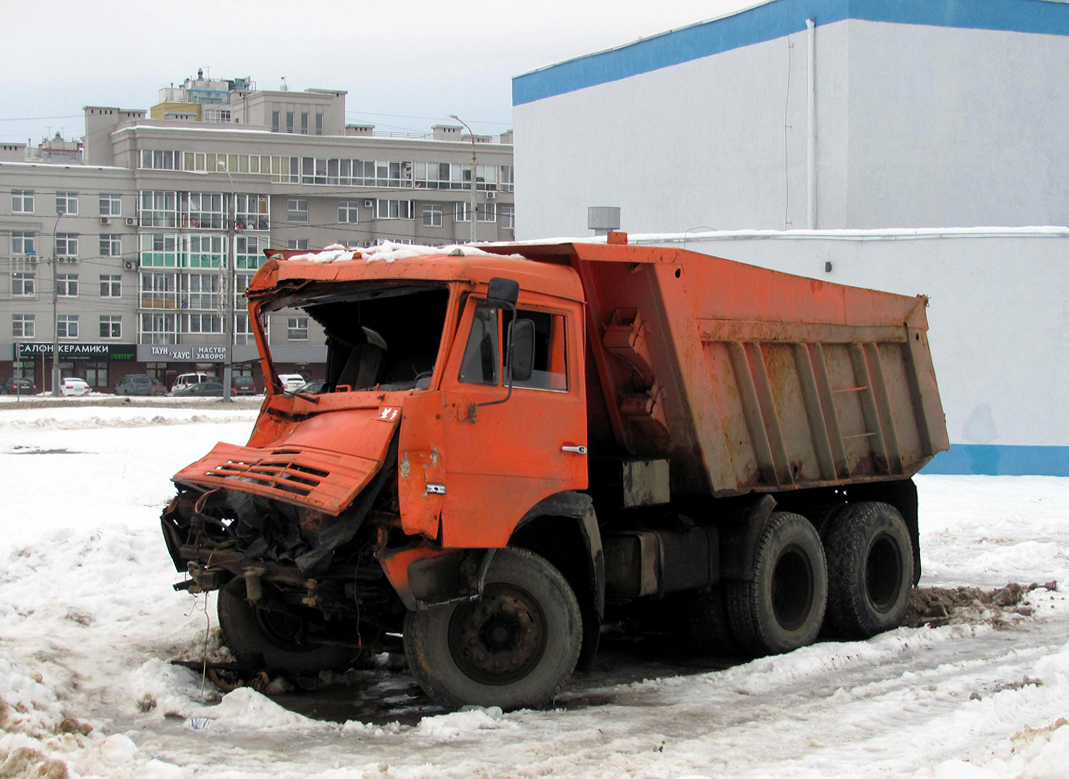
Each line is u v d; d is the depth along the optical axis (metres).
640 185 29.58
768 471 8.96
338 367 7.52
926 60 24.69
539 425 6.86
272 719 6.32
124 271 78.19
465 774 5.36
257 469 6.59
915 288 21.27
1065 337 20.72
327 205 81.69
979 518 16.45
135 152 78.38
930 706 6.87
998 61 25.00
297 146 80.75
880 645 8.82
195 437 27.02
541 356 7.04
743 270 8.57
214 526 6.84
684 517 8.31
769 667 8.04
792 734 6.25
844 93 24.44
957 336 21.16
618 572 7.71
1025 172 25.27
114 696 6.73
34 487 16.06
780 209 26.09
